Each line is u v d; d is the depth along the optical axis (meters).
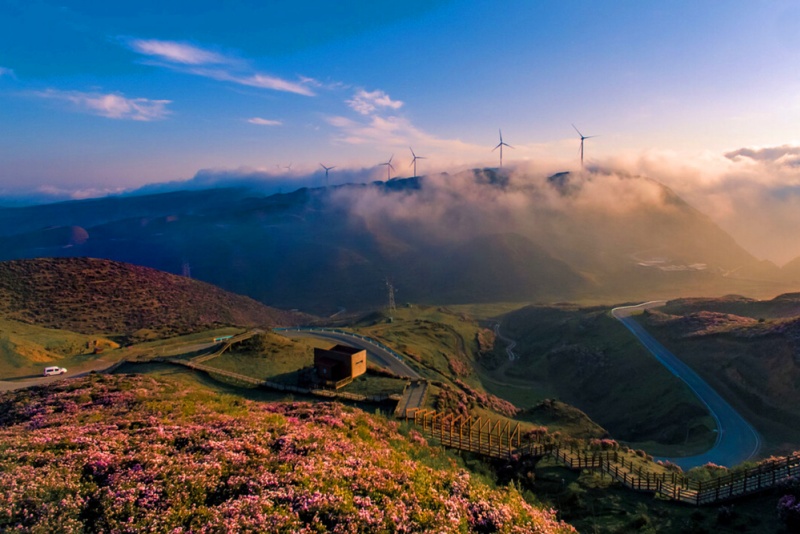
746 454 66.44
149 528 14.74
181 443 22.73
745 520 27.30
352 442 26.86
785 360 87.25
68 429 24.34
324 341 101.12
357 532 15.38
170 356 79.56
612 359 124.38
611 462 40.44
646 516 29.03
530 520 20.02
